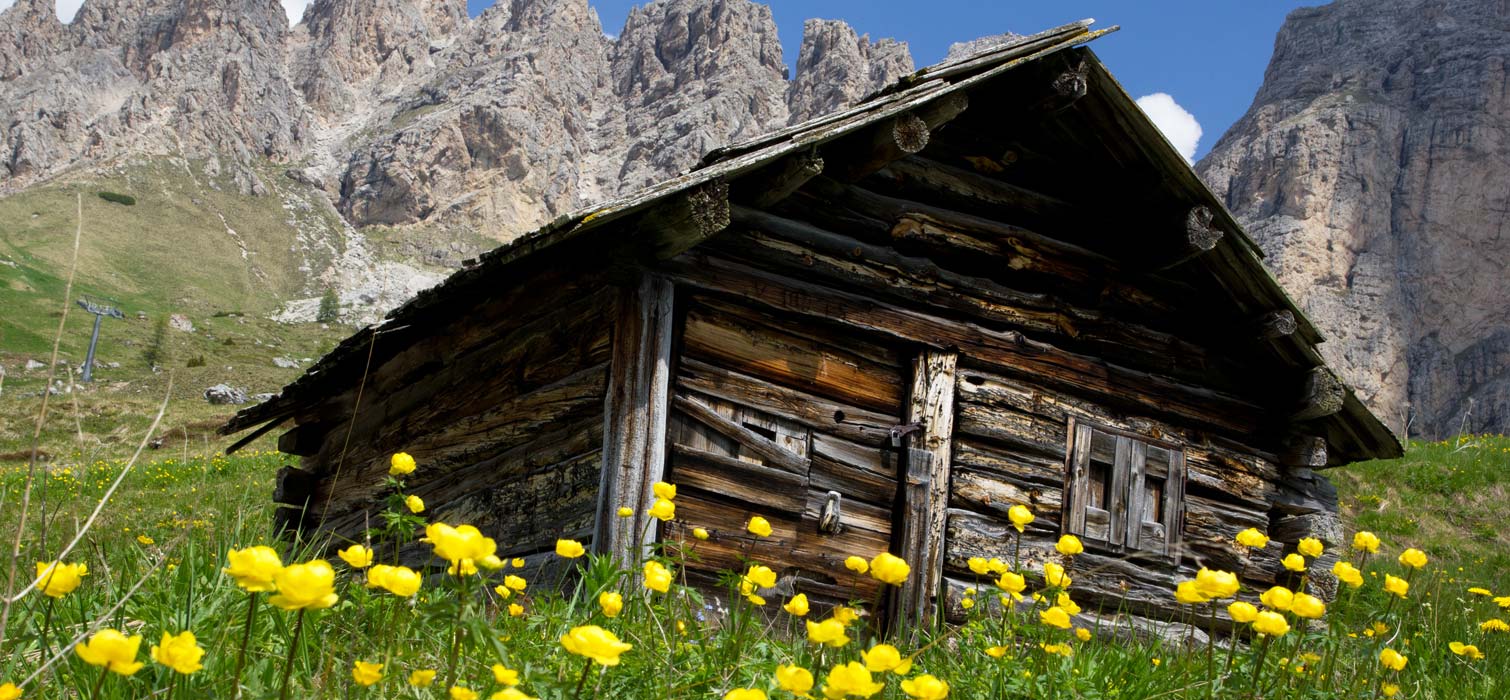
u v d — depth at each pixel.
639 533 5.75
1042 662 3.34
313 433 10.20
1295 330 7.95
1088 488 7.61
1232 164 157.00
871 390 6.94
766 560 6.27
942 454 6.99
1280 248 142.88
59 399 41.97
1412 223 143.88
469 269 6.03
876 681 2.38
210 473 17.94
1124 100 7.18
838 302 6.79
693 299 6.36
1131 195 7.70
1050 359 7.57
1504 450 17.89
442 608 2.04
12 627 3.06
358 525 8.70
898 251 7.13
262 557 1.62
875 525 6.77
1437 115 148.50
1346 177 146.00
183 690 2.44
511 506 6.68
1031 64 7.12
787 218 6.68
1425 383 133.62
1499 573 14.09
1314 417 8.38
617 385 5.96
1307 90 162.62
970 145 7.47
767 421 6.51
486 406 7.32
